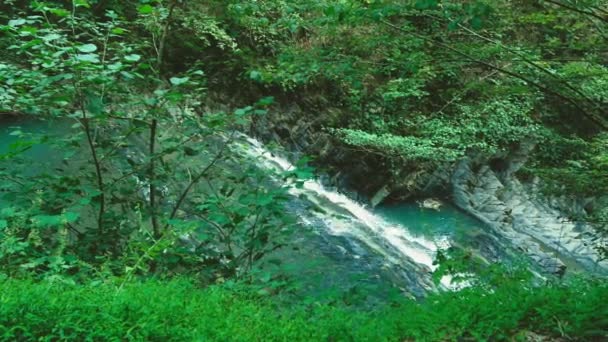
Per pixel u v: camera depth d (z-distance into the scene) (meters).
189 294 4.55
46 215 5.18
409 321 4.40
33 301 3.62
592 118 7.36
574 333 4.06
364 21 6.30
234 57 14.77
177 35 14.17
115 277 4.68
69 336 3.40
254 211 5.93
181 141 6.49
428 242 13.65
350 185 15.80
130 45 6.18
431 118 13.97
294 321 4.32
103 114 5.63
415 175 16.30
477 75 9.88
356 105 15.20
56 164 9.25
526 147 16.77
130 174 6.19
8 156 5.44
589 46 7.53
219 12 7.94
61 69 5.51
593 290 4.56
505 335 4.07
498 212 15.82
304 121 16.45
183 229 5.44
